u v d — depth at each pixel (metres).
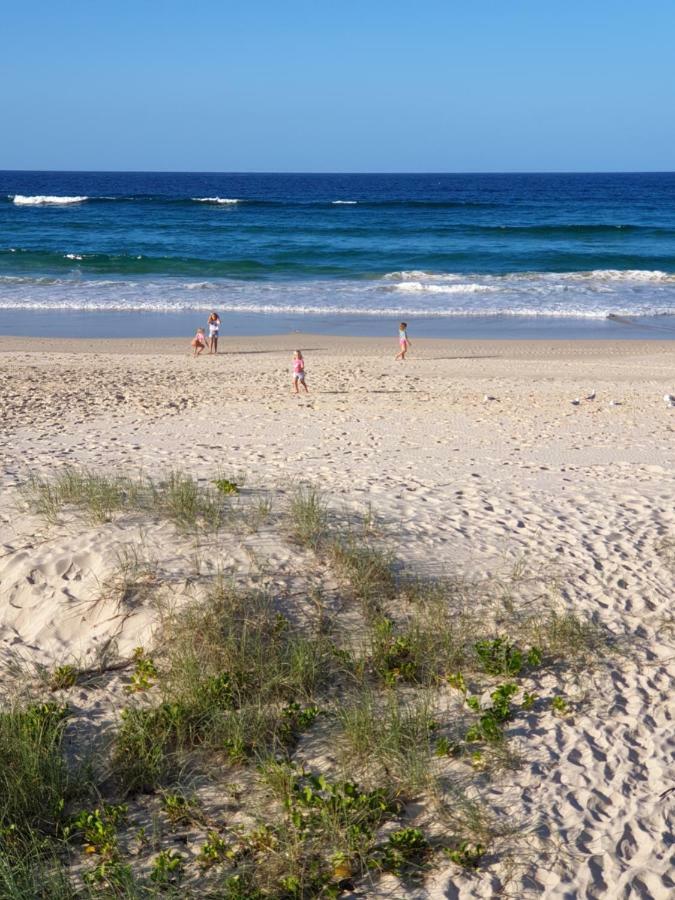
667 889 4.93
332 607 7.90
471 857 5.17
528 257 54.75
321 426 16.09
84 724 6.62
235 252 55.66
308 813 5.58
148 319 34.78
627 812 5.52
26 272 46.16
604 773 5.89
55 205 101.81
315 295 40.75
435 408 18.14
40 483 10.81
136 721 6.40
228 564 8.35
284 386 21.62
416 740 6.22
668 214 98.75
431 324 34.16
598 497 11.20
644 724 6.41
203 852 5.26
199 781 6.02
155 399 19.58
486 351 28.28
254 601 7.76
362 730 6.25
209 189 172.25
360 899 4.97
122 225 73.12
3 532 9.22
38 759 5.88
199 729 6.45
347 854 5.23
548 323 34.41
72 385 21.41
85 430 15.65
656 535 9.82
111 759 6.18
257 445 14.21
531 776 5.88
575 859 5.16
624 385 21.64
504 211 100.81
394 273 46.97
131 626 7.67
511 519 10.27
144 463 12.56
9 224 73.00
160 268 48.56
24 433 15.25
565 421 16.64
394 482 11.70
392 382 22.19
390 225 76.00
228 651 7.16
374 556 8.56
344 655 7.20
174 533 8.95
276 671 7.02
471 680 7.05
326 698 6.86
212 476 11.67
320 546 8.87
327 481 11.66
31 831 5.36
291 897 4.98
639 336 31.55
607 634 7.67
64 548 8.71
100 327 32.97
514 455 13.59
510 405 18.50
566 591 8.41
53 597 8.10
